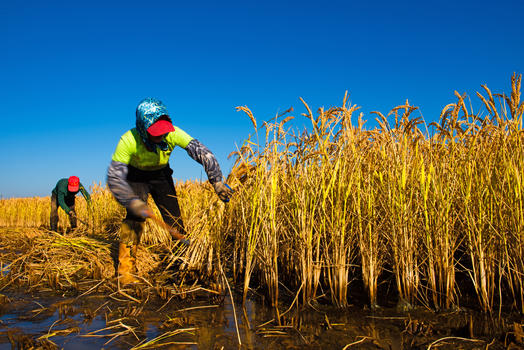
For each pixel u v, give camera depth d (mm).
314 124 2994
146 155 3355
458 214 2729
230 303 2852
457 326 2295
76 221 8617
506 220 2623
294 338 2135
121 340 2105
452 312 2543
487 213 2668
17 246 5426
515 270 2486
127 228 3516
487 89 2811
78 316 2551
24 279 3680
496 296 2771
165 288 3062
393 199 2742
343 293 2721
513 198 2619
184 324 2369
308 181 2965
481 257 2566
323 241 2988
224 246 3633
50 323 2402
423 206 2756
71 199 7926
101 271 3840
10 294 3160
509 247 2617
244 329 2283
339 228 2793
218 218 3639
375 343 2064
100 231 8266
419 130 2988
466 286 2994
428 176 2699
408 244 2697
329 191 2932
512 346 1985
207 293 3113
